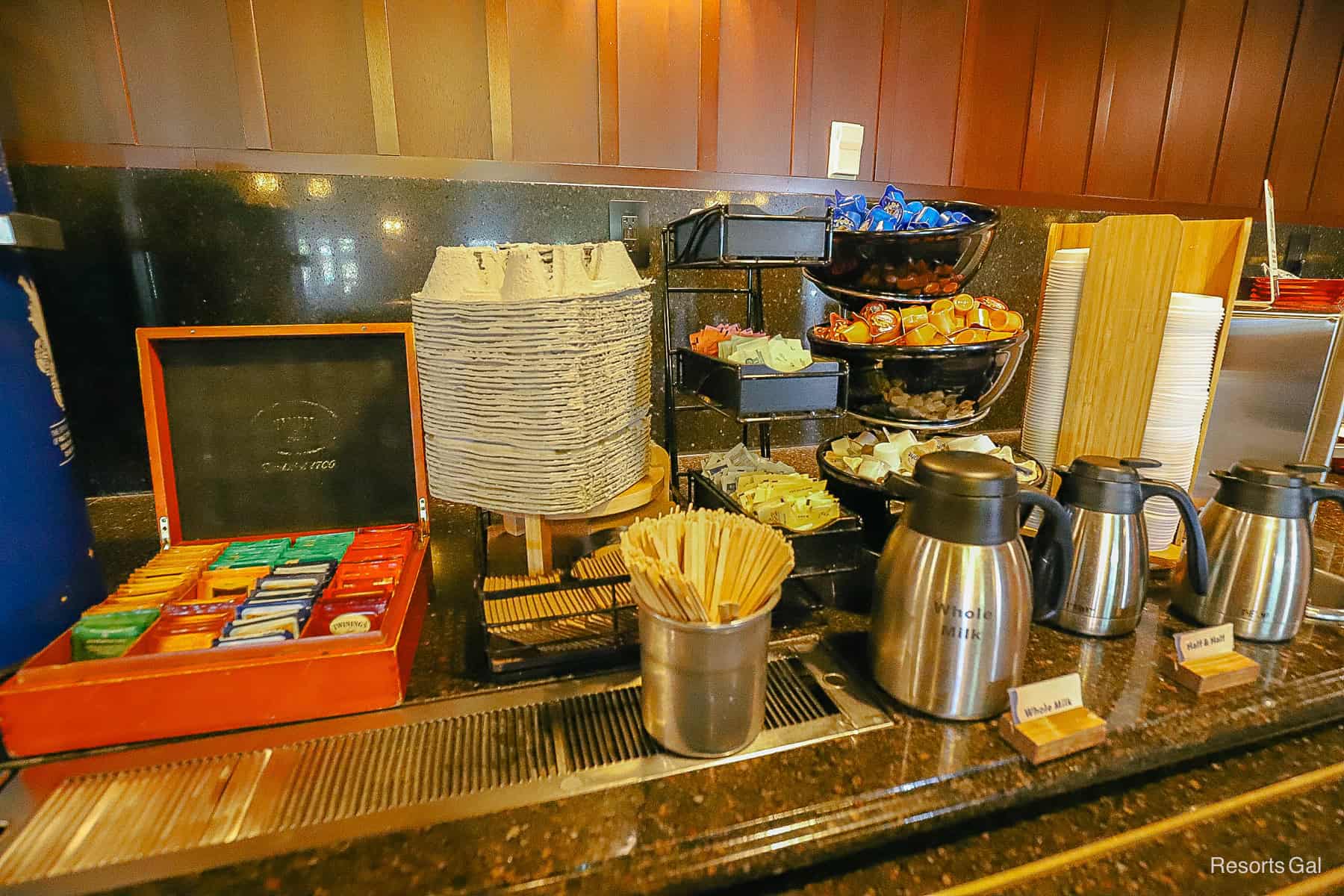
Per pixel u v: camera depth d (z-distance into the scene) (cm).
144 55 87
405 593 65
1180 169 138
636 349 71
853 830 46
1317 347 106
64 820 45
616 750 53
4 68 83
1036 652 68
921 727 56
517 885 41
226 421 76
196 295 95
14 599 58
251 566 68
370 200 98
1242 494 71
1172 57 130
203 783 49
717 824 46
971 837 50
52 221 58
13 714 50
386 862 43
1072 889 46
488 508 66
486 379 61
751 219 70
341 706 56
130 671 52
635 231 109
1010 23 120
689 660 49
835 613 76
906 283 84
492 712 57
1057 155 129
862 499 81
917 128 121
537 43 100
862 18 113
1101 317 85
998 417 142
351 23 92
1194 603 73
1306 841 51
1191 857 49
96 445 97
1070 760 53
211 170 92
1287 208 148
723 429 127
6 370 57
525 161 103
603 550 77
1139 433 83
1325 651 69
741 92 110
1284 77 139
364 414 80
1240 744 58
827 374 71
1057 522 62
